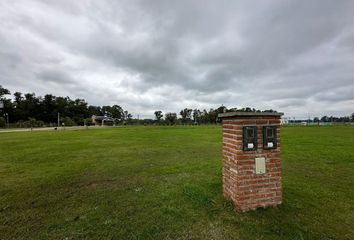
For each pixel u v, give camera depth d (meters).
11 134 24.39
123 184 4.97
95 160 7.93
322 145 11.36
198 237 2.67
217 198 3.85
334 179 5.15
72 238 2.71
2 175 5.89
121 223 3.07
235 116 3.28
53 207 3.71
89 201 3.96
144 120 80.25
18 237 2.76
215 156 8.52
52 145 12.82
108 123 84.94
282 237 2.63
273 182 3.42
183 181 5.04
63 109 85.44
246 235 2.69
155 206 3.64
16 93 77.94
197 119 77.75
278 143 3.43
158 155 8.89
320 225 2.92
